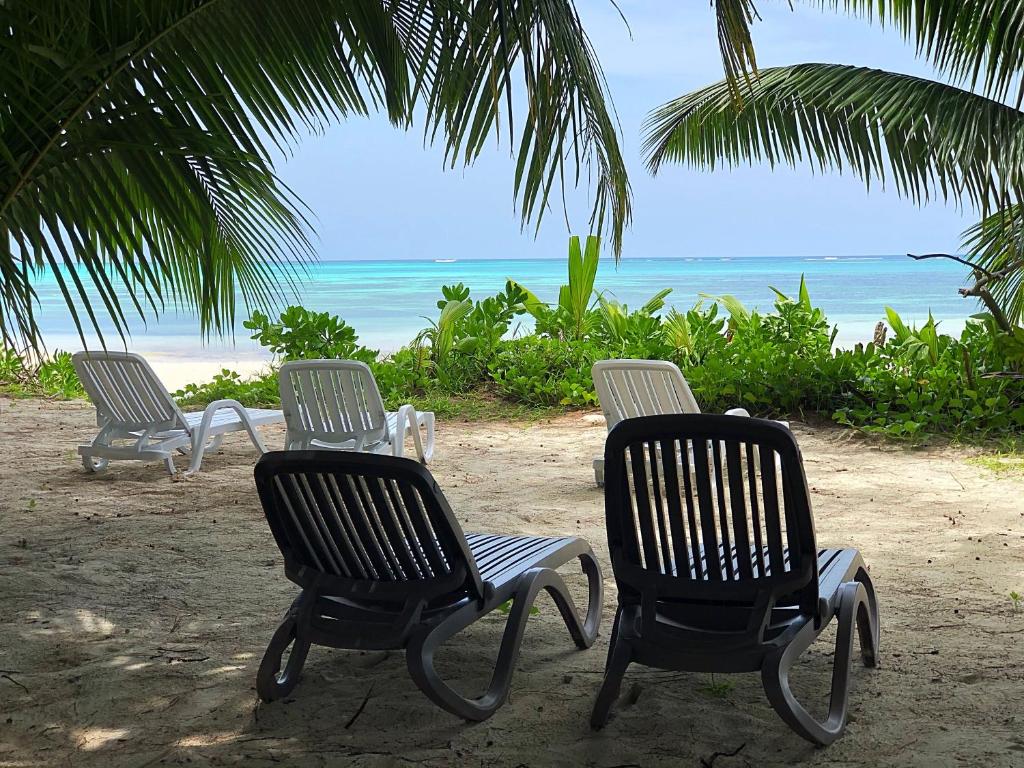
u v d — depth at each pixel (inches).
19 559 217.3
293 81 184.2
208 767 121.0
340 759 122.2
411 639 129.5
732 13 174.2
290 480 131.6
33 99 146.7
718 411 398.3
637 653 128.3
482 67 177.9
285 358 490.9
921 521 243.0
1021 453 320.2
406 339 1133.1
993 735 125.3
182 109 167.8
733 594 124.6
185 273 214.5
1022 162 323.3
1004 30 296.8
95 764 122.3
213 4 167.3
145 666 154.6
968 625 168.2
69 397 519.2
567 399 430.0
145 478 311.7
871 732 127.2
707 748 123.7
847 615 132.0
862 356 391.5
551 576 150.8
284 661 156.0
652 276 2871.6
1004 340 362.3
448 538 130.1
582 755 122.4
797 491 118.7
